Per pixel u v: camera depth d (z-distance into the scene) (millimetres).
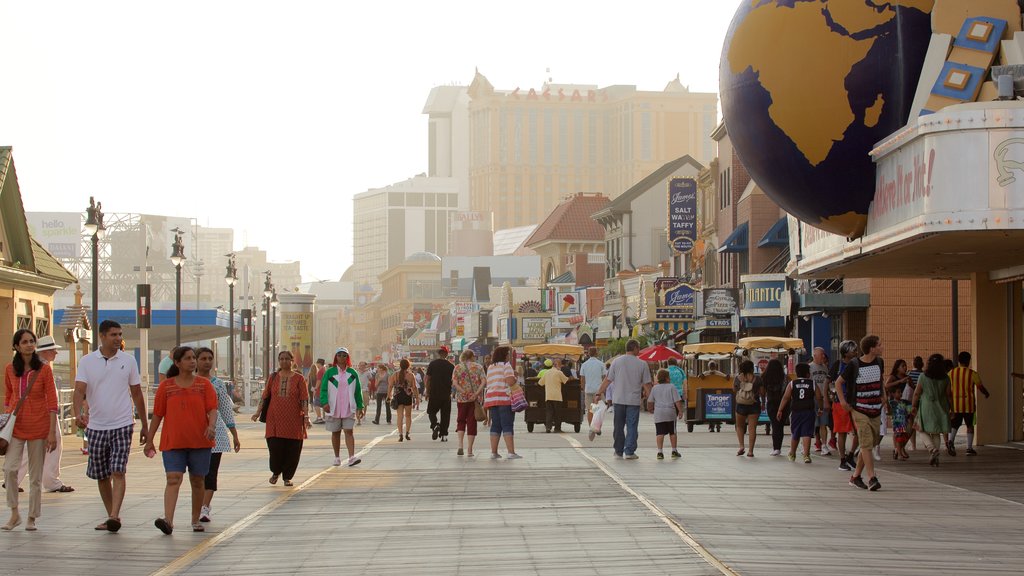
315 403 23078
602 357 62656
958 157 16594
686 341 54125
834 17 19078
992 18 18141
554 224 101125
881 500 15922
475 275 141000
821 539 12312
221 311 71750
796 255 25281
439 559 11383
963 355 23234
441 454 24938
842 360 17656
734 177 55500
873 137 19156
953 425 23281
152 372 96688
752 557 11125
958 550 11633
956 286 31391
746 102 20000
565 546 11977
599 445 27281
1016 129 16422
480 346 98688
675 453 23172
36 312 30625
